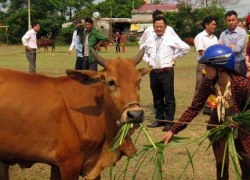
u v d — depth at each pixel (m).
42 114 5.09
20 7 65.50
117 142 4.79
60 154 5.11
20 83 5.21
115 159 5.31
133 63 5.10
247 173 5.09
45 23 61.53
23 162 5.43
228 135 4.77
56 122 5.09
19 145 5.17
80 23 12.54
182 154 7.88
